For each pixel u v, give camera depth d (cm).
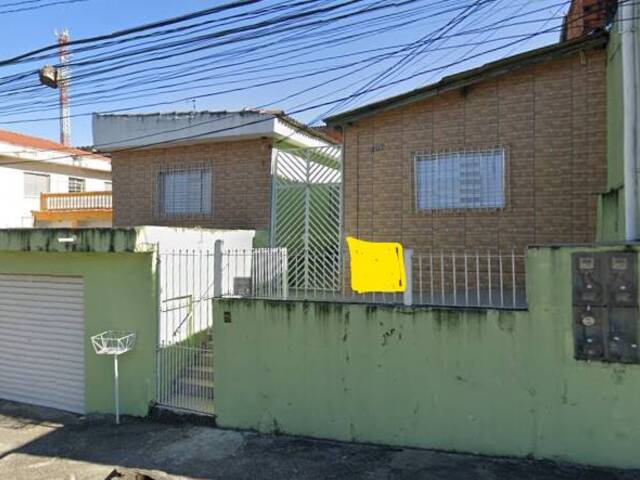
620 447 496
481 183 856
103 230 723
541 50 786
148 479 527
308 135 1196
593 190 784
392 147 919
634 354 489
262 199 1083
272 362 639
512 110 835
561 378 516
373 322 588
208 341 817
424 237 891
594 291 502
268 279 797
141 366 733
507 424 536
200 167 1148
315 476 522
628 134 580
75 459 603
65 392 811
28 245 786
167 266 748
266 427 644
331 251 991
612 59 719
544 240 812
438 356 561
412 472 516
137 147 1180
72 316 805
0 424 744
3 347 873
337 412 607
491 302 579
